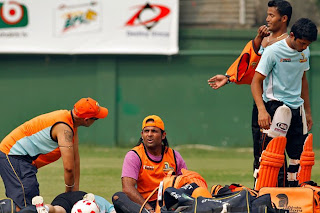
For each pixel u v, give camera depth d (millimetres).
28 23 61812
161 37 61812
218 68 62656
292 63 24859
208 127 62812
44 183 37188
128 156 23906
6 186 23891
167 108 62969
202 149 60312
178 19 63250
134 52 61719
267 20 25859
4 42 61906
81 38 62031
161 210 21453
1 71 62812
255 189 24875
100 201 24531
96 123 62844
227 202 20203
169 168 24203
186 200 21031
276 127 24734
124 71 62844
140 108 62969
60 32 62031
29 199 23828
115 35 61781
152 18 61625
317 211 21859
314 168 44688
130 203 23078
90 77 62844
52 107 63031
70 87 62844
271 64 24828
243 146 62500
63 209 22938
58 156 24500
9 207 22094
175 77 62781
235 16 66312
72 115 24203
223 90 62656
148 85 62875
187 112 62844
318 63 61812
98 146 62500
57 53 62000
